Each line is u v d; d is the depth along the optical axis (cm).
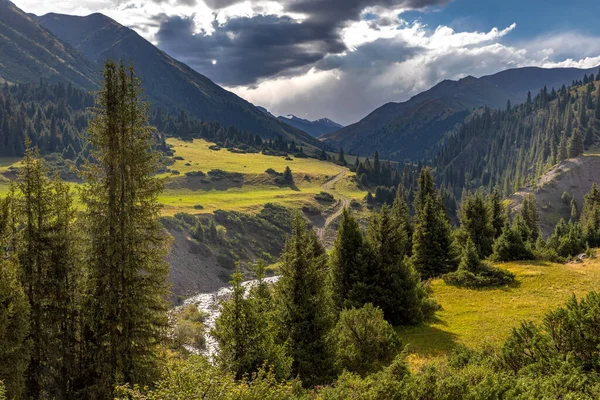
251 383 1345
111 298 2123
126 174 2208
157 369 2134
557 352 1580
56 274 2177
